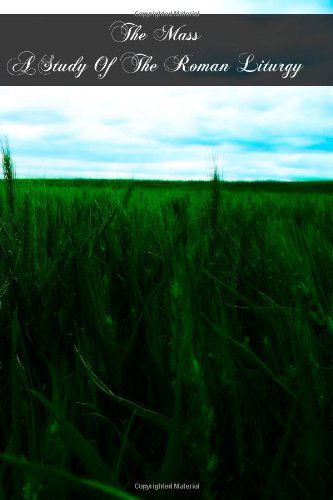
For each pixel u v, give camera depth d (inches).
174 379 32.2
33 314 54.9
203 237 74.3
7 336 48.9
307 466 29.1
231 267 68.1
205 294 49.1
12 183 74.5
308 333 35.3
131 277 58.4
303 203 214.7
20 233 65.4
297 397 32.5
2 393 41.3
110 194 129.8
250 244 80.5
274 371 42.2
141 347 43.7
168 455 26.5
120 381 41.5
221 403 30.8
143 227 91.3
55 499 24.1
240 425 31.1
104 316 44.8
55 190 155.3
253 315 57.9
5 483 31.4
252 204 170.1
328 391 32.7
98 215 101.5
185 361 26.2
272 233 79.9
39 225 85.0
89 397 42.1
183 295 31.7
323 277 58.9
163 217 104.7
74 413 37.1
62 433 24.0
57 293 56.8
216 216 79.2
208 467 24.3
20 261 61.5
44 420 38.3
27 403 36.9
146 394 42.4
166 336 44.8
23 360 46.8
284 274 55.3
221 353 32.9
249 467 31.4
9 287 55.2
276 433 36.0
